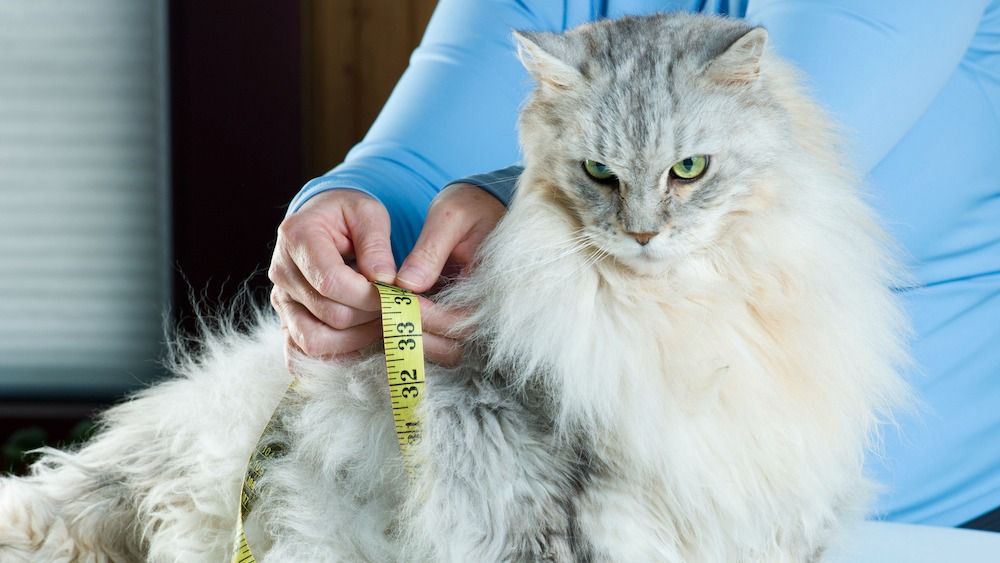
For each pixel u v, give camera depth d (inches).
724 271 48.5
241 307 77.3
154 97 144.2
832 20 55.0
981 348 70.4
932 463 69.6
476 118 63.7
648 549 46.1
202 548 52.3
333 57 137.6
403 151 60.6
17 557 52.5
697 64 48.4
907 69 55.1
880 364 51.2
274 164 136.1
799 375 48.1
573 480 45.8
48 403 147.7
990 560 54.3
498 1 69.1
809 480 48.6
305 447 50.6
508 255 47.8
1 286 148.7
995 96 70.0
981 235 70.8
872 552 55.5
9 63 143.7
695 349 46.4
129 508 55.7
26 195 146.7
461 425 47.0
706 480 46.2
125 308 149.5
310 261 46.8
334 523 49.4
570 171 48.8
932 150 67.6
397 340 46.2
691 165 47.6
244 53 133.2
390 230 51.9
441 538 45.6
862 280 50.1
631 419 45.4
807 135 49.9
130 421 60.4
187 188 136.6
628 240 46.9
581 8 71.5
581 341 46.4
